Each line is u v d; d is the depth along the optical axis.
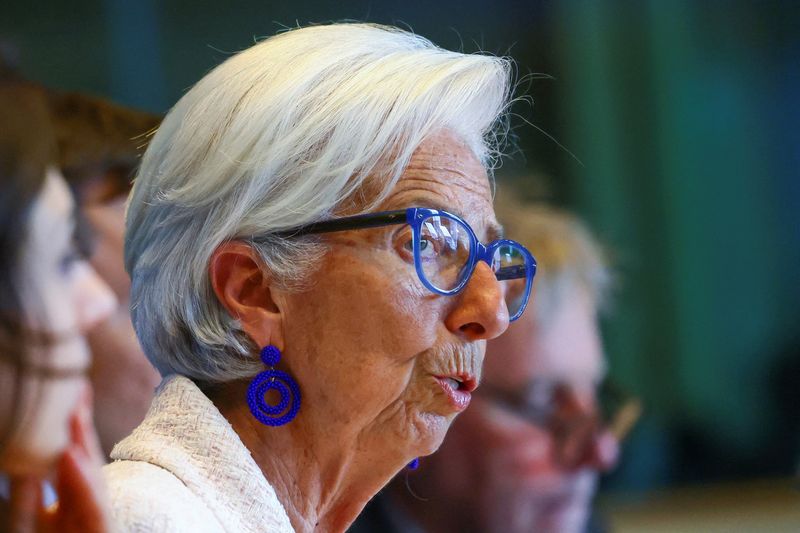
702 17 17.34
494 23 15.30
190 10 12.58
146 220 3.44
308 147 3.27
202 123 3.35
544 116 16.30
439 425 3.46
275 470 3.37
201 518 3.00
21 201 2.17
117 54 11.97
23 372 2.20
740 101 17.81
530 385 5.48
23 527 2.32
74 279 2.35
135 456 3.14
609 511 9.34
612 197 16.47
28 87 2.28
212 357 3.34
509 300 3.68
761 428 14.52
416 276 3.33
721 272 17.34
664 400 15.72
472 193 3.51
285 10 13.12
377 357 3.31
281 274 3.31
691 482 10.83
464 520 5.50
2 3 11.20
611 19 16.48
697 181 17.19
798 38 17.70
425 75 3.44
